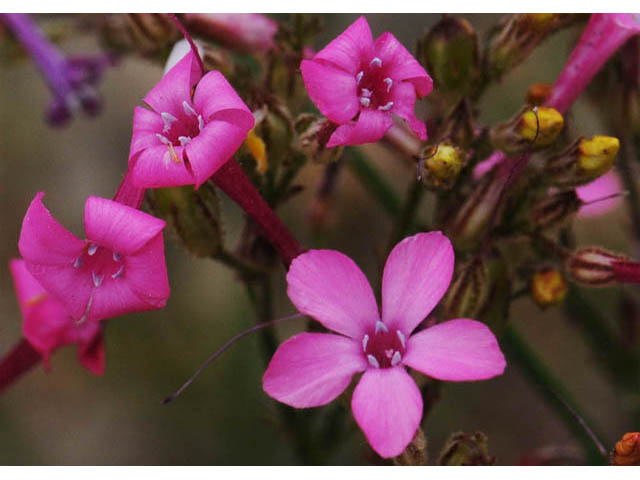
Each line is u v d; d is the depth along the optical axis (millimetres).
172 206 102
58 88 130
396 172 142
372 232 145
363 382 89
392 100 93
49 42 130
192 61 94
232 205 146
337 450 116
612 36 104
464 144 103
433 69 106
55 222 92
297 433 114
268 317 112
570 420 118
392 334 91
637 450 96
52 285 92
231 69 107
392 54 94
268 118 102
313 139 100
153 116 93
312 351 89
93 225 90
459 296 99
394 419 87
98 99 134
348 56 92
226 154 89
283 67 108
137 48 114
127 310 92
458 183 104
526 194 103
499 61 107
